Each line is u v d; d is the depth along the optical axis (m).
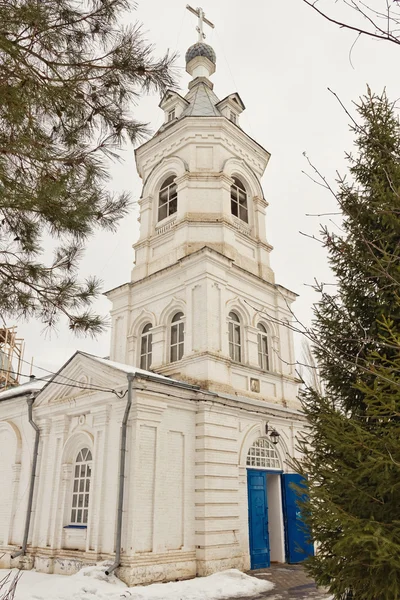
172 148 19.48
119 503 11.55
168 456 12.66
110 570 10.91
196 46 23.50
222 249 17.00
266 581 11.79
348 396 7.37
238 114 20.92
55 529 13.18
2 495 15.52
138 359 17.27
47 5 5.23
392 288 6.81
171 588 10.71
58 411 14.52
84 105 5.76
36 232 6.34
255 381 16.31
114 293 18.59
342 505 6.14
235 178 19.72
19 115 5.17
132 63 5.60
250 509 14.16
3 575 12.64
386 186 7.29
